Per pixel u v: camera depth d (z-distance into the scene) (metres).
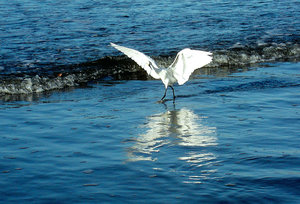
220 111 11.68
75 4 26.02
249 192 7.26
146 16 23.61
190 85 14.45
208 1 27.39
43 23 21.80
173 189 7.38
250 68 16.73
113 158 8.65
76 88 14.30
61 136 9.84
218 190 7.34
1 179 7.67
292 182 7.60
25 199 7.03
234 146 9.23
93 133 10.06
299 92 13.38
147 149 9.12
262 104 12.22
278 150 8.98
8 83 14.05
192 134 10.01
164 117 11.30
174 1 27.20
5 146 9.20
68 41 19.16
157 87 14.48
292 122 10.70
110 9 25.00
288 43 19.75
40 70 15.52
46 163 8.38
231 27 21.98
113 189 7.36
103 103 12.56
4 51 17.42
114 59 17.09
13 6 25.05
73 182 7.61
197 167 8.23
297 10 25.47
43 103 12.52
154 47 18.50
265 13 24.77
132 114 11.55
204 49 18.42
